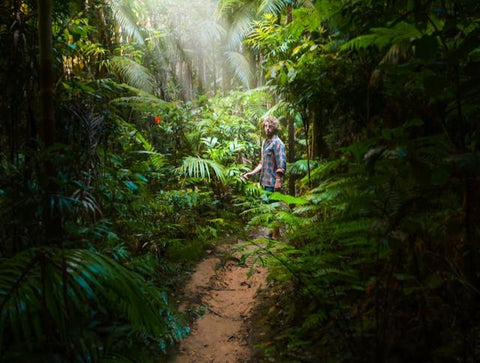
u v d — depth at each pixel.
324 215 2.74
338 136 3.79
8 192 1.95
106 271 1.49
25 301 1.37
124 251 2.40
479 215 1.54
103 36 4.77
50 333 1.51
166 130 5.04
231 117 6.04
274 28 3.85
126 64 4.97
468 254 1.56
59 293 1.41
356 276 2.17
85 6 3.59
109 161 2.84
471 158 1.26
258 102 6.55
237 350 2.35
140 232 3.30
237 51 8.43
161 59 6.64
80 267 1.42
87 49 3.69
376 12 2.18
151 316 1.68
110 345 1.86
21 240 2.05
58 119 2.27
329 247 2.45
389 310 1.76
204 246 4.30
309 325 2.14
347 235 2.27
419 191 1.62
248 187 4.84
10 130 2.31
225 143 5.57
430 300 1.76
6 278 1.41
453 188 1.66
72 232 2.02
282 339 2.34
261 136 6.73
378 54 2.58
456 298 1.67
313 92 3.06
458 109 1.50
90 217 2.53
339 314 2.20
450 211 1.73
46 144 1.94
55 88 2.44
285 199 2.65
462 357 1.50
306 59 3.15
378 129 2.27
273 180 4.56
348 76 2.95
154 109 4.70
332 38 3.36
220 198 5.43
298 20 2.60
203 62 8.10
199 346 2.39
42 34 1.89
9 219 2.00
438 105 1.86
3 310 1.33
